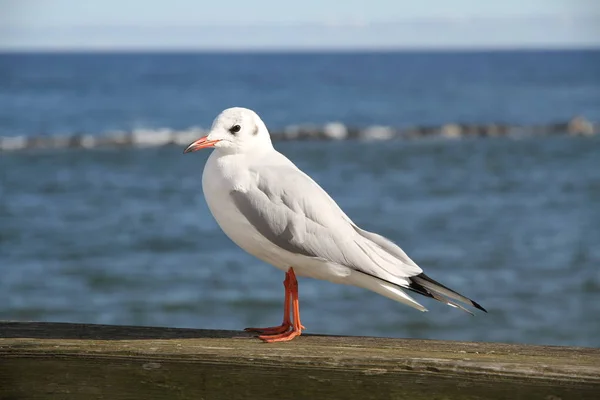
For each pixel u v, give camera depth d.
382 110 73.69
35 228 19.81
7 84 111.81
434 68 179.50
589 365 3.05
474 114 68.81
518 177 29.50
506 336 11.77
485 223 20.47
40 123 59.00
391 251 4.39
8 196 24.86
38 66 193.50
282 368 3.16
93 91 97.25
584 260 16.31
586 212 22.05
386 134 50.22
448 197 24.83
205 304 13.41
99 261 16.42
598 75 136.75
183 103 80.31
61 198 24.42
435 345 3.45
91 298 13.85
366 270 4.30
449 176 29.97
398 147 42.19
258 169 4.31
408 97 88.94
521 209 22.64
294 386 3.16
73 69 172.12
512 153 38.62
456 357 3.16
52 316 12.95
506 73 148.38
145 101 82.00
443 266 15.92
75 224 20.30
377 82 120.88
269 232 4.24
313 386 3.15
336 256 4.29
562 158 36.22
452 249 17.39
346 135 49.66
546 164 33.84
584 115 66.12
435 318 12.45
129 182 27.95
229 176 4.29
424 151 39.97
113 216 21.39
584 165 33.22
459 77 134.88
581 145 42.47
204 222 20.38
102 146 41.22
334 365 3.12
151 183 27.62
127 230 19.45
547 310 12.95
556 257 16.59
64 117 63.72
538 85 109.06
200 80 128.00
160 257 16.72
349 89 104.31
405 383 3.10
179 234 18.95
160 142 43.12
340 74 152.25
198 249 17.39
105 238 18.61
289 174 4.33
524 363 3.05
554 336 11.77
